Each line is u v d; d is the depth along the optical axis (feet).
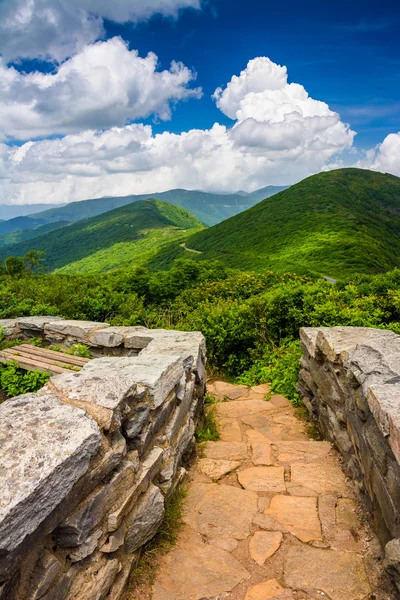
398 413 7.46
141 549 8.32
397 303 28.89
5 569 4.87
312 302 27.09
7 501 4.91
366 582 7.60
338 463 12.34
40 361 16.97
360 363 10.56
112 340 19.25
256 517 9.66
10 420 6.65
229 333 26.14
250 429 16.15
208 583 7.73
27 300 31.19
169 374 10.39
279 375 21.85
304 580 7.72
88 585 6.38
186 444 11.85
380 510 8.32
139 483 7.98
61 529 6.06
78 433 6.32
